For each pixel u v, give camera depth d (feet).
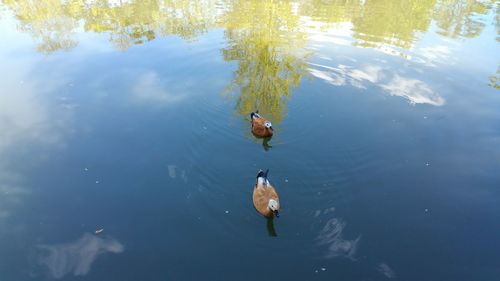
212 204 44.11
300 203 43.98
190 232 40.34
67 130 56.34
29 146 53.01
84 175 48.11
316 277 35.40
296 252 38.04
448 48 82.94
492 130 56.03
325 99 63.41
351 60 75.82
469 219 41.68
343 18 100.27
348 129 56.39
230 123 57.98
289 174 48.29
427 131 55.83
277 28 90.99
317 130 56.18
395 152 51.75
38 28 93.91
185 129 56.59
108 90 66.18
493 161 50.16
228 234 40.22
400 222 41.29
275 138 54.75
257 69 71.92
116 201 44.27
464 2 118.62
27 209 43.09
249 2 111.04
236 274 35.73
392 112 60.13
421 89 66.28
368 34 89.51
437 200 44.19
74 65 74.84
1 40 86.69
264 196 43.06
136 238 39.55
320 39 85.35
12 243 38.99
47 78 69.92
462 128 56.54
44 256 37.55
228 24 93.40
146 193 45.44
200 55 77.97
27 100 63.26
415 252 37.88
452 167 49.16
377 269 36.09
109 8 107.76
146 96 64.54
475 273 35.68
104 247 38.47
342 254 37.68
